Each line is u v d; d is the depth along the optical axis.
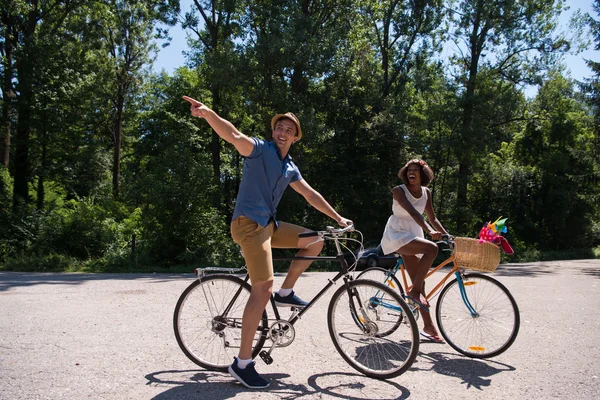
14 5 21.09
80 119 22.95
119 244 18.42
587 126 23.25
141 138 37.22
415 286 4.25
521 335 5.00
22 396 3.02
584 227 31.41
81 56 23.06
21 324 5.10
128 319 5.46
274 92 20.02
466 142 26.38
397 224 4.61
